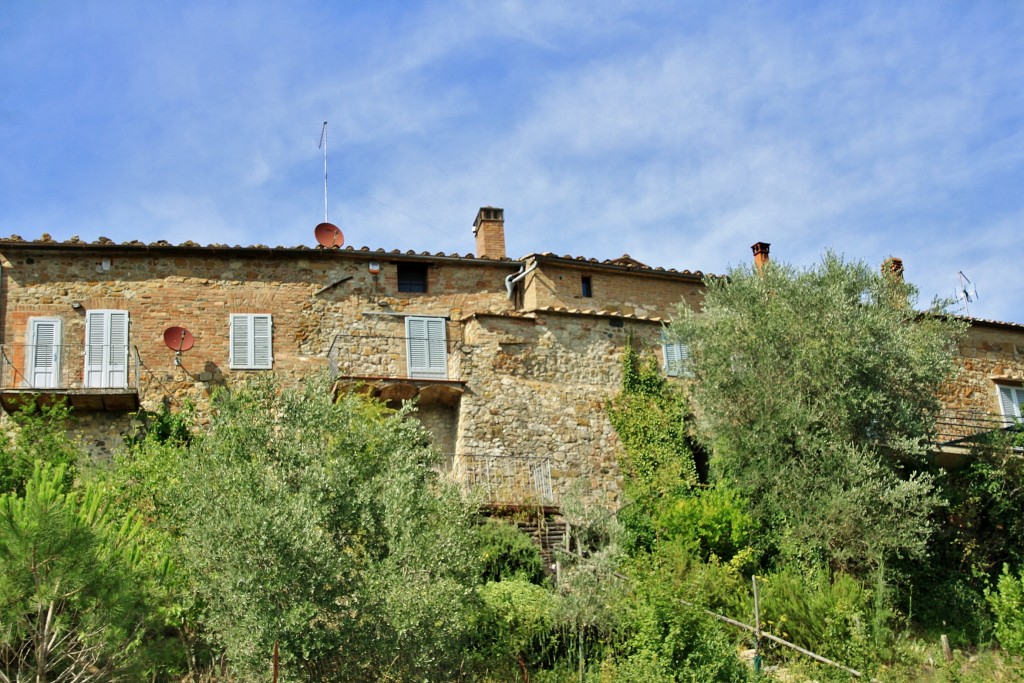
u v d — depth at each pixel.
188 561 14.51
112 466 20.52
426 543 15.12
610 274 26.98
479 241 27.64
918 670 17.09
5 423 21.48
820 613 17.42
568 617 16.28
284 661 13.33
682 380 24.80
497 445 22.88
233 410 15.94
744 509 20.45
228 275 24.08
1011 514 22.09
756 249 30.02
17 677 12.85
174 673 14.68
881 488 19.81
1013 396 29.66
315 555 13.76
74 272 23.23
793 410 20.66
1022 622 18.38
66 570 13.11
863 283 22.92
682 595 16.55
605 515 19.14
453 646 14.65
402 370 24.47
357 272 24.97
